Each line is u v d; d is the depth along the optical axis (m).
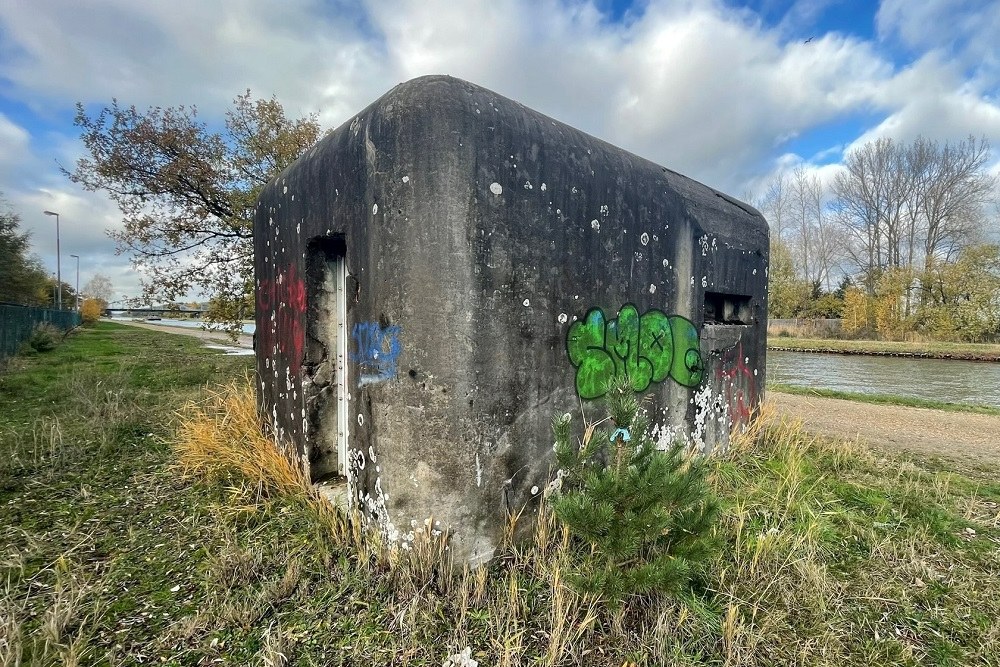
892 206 31.03
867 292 30.55
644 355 3.66
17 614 2.21
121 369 9.34
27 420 5.80
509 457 2.71
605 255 3.27
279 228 4.01
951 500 3.75
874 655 2.06
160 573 2.58
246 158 9.86
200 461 3.93
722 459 4.42
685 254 4.06
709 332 4.45
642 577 1.96
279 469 3.58
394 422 2.57
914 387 11.73
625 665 1.89
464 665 1.92
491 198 2.57
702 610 2.24
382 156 2.58
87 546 2.86
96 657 1.96
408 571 2.42
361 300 2.75
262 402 4.62
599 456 3.20
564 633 2.05
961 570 2.75
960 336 23.36
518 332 2.72
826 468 4.54
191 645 2.04
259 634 2.10
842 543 3.03
